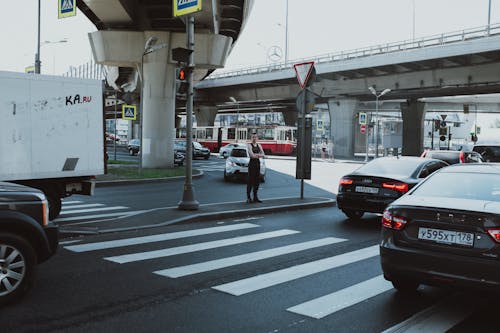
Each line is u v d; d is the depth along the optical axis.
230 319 4.58
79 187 10.82
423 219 4.86
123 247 7.64
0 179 9.47
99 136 10.92
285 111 78.38
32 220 5.08
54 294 5.21
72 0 16.00
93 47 27.50
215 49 27.14
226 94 62.47
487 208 4.71
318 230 9.70
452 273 4.59
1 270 4.84
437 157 17.25
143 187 17.97
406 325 4.52
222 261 6.89
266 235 8.98
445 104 65.50
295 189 18.28
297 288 5.66
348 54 44.78
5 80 9.49
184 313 4.72
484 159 26.77
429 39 38.47
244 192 16.89
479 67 37.34
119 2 23.38
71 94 10.42
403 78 42.94
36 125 9.92
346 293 5.50
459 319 4.70
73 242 7.96
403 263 4.90
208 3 22.83
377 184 10.20
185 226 9.73
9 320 4.43
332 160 42.66
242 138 56.50
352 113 52.62
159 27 27.77
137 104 64.75
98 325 4.35
